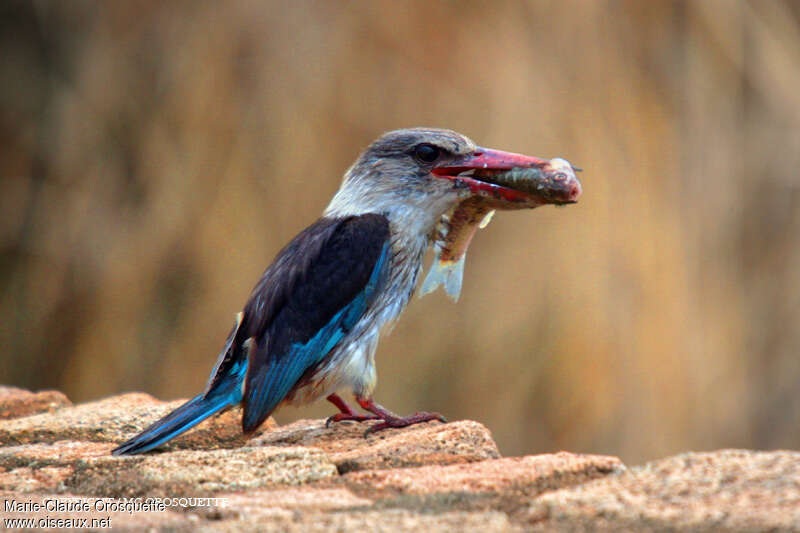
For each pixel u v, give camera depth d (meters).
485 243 13.19
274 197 13.68
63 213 14.56
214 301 13.57
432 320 13.12
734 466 4.22
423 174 6.82
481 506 4.17
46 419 6.47
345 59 13.80
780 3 13.78
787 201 13.48
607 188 12.94
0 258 14.90
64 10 15.16
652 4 13.50
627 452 12.60
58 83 15.15
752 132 13.63
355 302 6.57
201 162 13.93
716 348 12.80
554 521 3.86
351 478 4.74
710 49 13.52
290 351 6.38
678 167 13.26
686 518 3.73
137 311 13.93
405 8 13.62
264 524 3.85
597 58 13.30
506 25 13.43
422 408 12.98
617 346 12.73
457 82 13.48
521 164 6.73
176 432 5.81
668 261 12.80
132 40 14.67
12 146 15.16
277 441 6.23
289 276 6.53
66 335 14.45
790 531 3.53
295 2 14.02
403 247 6.84
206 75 14.11
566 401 12.77
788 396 13.09
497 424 12.88
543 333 12.85
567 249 12.88
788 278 13.30
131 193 14.41
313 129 13.73
